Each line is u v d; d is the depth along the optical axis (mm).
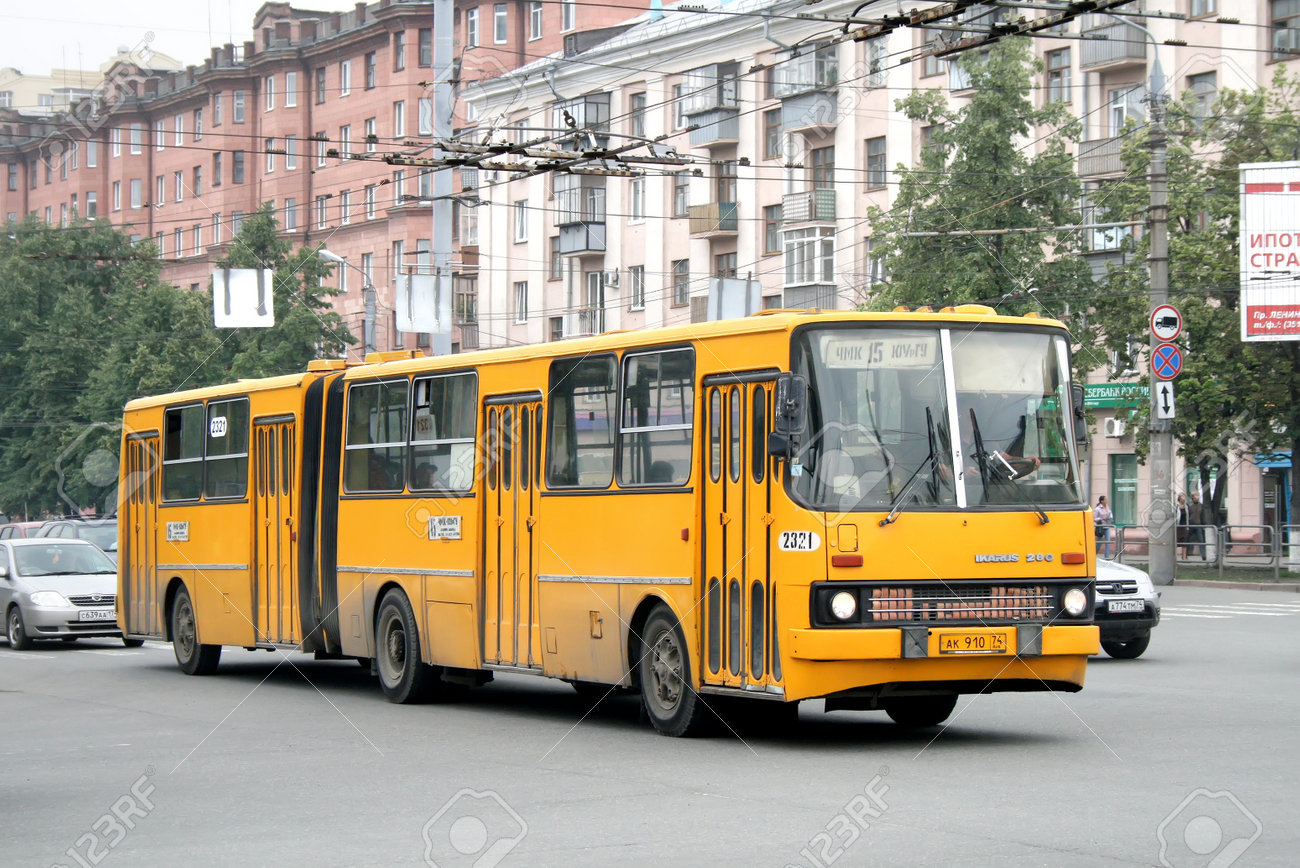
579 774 10219
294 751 11797
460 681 14828
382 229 65438
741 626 11266
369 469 16016
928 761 10391
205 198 73062
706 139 48750
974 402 11250
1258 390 36781
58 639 26391
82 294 56656
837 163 46938
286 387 17250
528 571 13594
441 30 24453
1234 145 37156
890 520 10789
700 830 8164
